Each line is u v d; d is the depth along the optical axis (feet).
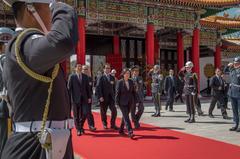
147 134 39.22
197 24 105.09
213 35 126.21
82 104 39.65
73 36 6.62
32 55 6.76
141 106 43.98
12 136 7.48
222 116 56.08
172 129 43.14
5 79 7.71
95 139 36.47
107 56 114.11
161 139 36.04
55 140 7.06
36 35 7.08
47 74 7.23
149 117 56.44
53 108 7.38
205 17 114.62
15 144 7.32
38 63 6.81
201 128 43.91
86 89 40.29
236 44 135.64
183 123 48.73
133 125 46.32
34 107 7.24
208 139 35.94
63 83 7.77
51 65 6.89
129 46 119.85
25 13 7.55
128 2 91.66
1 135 13.84
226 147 31.86
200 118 54.24
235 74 40.83
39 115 7.27
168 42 131.03
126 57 119.14
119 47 117.08
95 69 114.62
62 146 7.18
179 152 29.84
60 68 7.73
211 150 30.60
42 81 7.16
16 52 6.95
